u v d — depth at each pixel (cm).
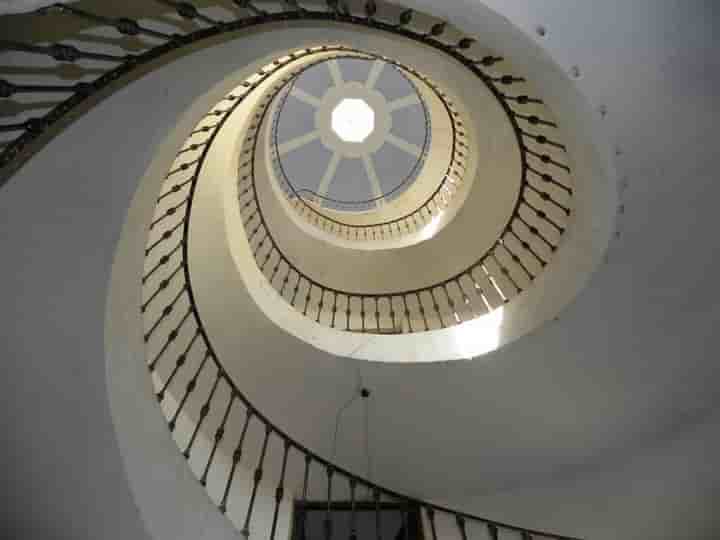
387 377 393
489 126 459
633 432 383
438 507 409
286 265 588
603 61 219
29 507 250
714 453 354
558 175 367
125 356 261
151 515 252
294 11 247
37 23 211
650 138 244
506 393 382
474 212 540
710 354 334
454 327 414
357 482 403
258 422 407
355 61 867
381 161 896
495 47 228
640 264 297
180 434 341
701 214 276
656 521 366
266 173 558
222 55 268
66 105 206
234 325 394
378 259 619
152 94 245
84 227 233
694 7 225
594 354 347
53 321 232
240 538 305
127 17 224
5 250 222
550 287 352
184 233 341
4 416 236
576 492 397
